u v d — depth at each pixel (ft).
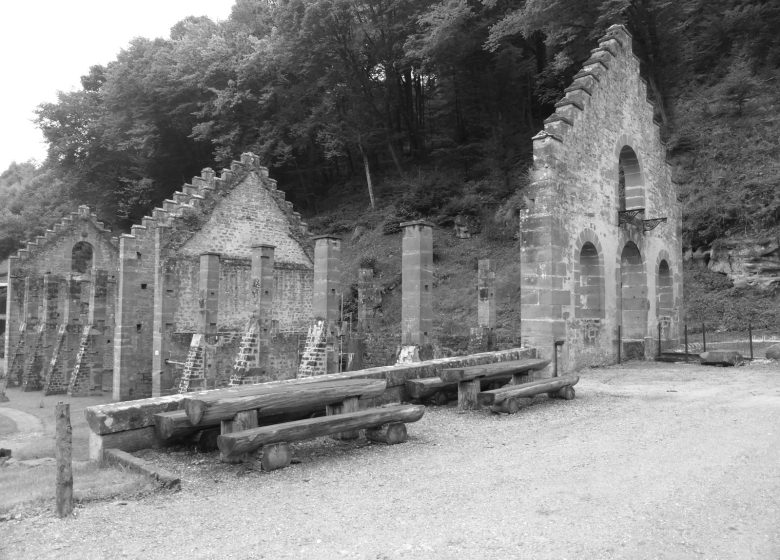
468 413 35.63
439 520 18.24
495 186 122.83
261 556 15.80
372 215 135.23
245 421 24.71
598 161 56.75
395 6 129.08
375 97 146.10
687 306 80.48
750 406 35.65
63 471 19.04
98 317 96.12
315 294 74.59
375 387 29.68
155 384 78.33
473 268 108.47
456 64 129.49
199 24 173.88
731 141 93.40
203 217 84.79
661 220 62.69
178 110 144.05
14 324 118.01
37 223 192.24
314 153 157.48
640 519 18.04
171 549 16.38
